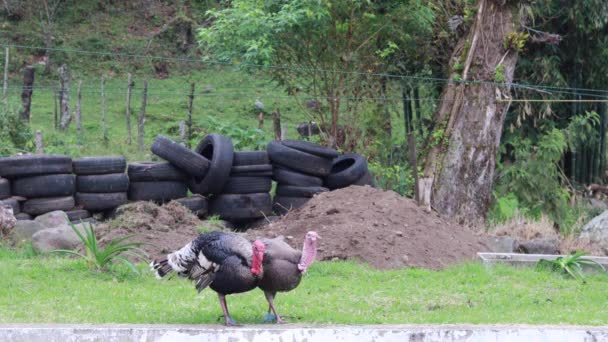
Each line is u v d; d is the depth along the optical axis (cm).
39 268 1080
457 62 1714
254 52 1675
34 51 3538
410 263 1185
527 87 1788
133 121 2875
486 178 1702
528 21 1964
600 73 2106
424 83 1959
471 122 1691
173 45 3712
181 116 2964
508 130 1984
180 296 977
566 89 2038
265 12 1755
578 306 980
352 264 1152
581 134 2031
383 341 785
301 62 1831
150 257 1146
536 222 1616
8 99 2523
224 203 1475
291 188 1507
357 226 1226
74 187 1389
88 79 3375
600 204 2053
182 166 1443
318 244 1195
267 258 780
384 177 1778
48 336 776
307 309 916
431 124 1805
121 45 3669
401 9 1777
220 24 1741
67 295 964
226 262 770
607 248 1445
